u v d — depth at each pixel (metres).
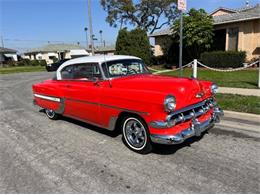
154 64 24.89
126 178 3.62
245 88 9.40
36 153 4.67
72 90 5.66
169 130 3.93
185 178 3.54
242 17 18.28
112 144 4.95
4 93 12.80
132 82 4.62
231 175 3.58
